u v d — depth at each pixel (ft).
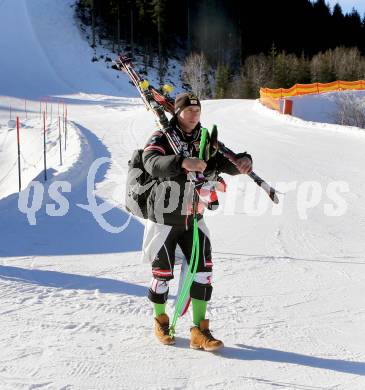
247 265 22.36
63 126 85.25
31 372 12.35
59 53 238.48
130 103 182.70
